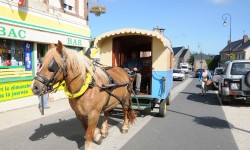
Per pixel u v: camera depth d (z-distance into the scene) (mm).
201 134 7133
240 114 10008
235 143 6371
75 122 8250
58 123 8117
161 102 9086
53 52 4500
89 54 5910
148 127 7812
